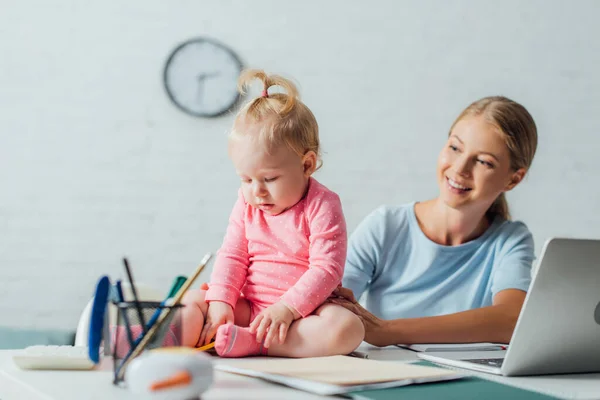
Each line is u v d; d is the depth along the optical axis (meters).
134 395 0.65
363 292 1.59
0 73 3.06
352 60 3.22
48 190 3.07
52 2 3.09
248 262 1.15
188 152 3.13
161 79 3.13
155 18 3.14
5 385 0.79
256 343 0.95
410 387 0.70
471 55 3.26
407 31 3.24
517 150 1.50
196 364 0.61
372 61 3.22
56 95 3.09
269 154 1.06
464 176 1.49
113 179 3.10
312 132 1.12
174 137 3.13
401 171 3.22
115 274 3.07
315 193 1.11
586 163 3.31
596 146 3.31
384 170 3.21
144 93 3.12
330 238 1.06
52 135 3.08
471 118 1.50
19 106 3.07
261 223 1.13
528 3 3.29
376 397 0.64
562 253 0.80
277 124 1.06
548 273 0.80
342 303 1.19
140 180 3.11
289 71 3.19
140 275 3.08
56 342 2.93
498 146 1.47
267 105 1.09
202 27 3.15
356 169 3.20
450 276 1.56
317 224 1.08
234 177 3.15
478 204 1.52
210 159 3.14
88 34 3.11
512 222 1.61
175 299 0.73
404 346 1.19
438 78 3.25
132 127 3.12
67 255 3.06
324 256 1.04
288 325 0.95
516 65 3.28
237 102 3.14
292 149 1.08
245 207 1.16
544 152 3.29
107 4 3.12
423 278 1.56
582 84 3.31
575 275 0.81
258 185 1.08
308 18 3.20
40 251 3.05
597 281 0.83
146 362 0.61
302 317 0.97
